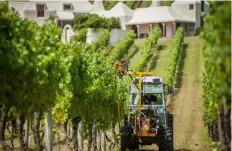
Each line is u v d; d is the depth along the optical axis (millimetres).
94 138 45031
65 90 33531
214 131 48781
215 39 18781
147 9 176125
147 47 118062
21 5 162125
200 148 51781
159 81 47312
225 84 18156
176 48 115438
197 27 178250
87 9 186125
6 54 22562
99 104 40281
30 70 23516
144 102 46938
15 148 46906
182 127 67438
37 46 24391
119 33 154000
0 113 24094
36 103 25422
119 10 180875
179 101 86000
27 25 23969
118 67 46875
